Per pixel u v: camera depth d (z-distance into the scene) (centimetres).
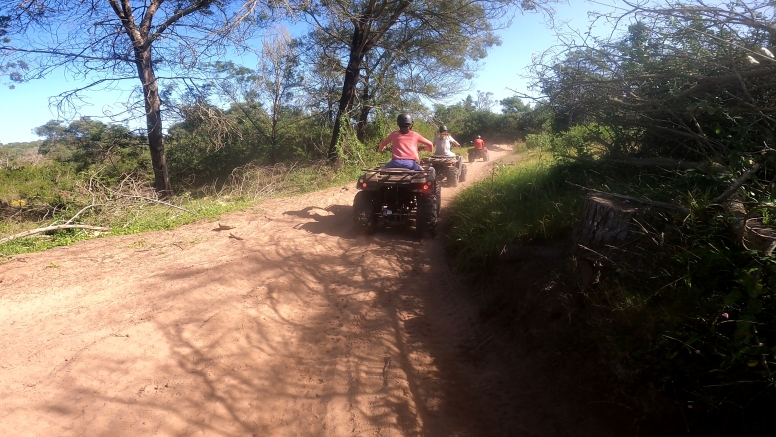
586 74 502
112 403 335
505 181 841
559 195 634
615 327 343
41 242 780
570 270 430
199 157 2253
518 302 472
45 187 1394
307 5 1461
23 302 501
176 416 331
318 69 2173
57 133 1827
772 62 342
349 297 544
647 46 447
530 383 382
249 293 518
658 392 302
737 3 367
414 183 735
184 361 393
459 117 4212
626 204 423
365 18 1817
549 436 329
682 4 376
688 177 409
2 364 374
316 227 830
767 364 261
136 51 1377
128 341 407
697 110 413
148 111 1438
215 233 787
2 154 2269
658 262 350
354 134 1877
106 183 1199
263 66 2389
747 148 383
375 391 377
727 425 273
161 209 994
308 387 383
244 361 405
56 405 328
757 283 270
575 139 696
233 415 343
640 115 469
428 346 452
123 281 554
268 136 2442
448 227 813
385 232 809
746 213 307
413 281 598
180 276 557
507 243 556
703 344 290
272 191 1363
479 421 351
